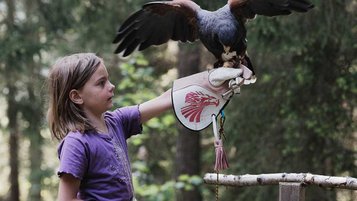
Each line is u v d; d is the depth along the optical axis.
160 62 13.09
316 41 8.50
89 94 3.01
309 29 7.86
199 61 11.24
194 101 3.16
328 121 8.87
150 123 9.05
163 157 12.83
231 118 9.98
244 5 3.06
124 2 10.12
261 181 3.69
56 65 3.05
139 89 9.34
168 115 9.34
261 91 9.71
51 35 11.12
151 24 3.44
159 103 3.33
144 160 10.36
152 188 8.67
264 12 3.13
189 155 11.55
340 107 8.89
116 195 3.00
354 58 8.55
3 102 13.62
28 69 11.32
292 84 9.23
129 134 3.31
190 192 11.44
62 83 3.00
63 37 11.95
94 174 2.97
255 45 8.02
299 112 9.14
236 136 10.02
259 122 9.81
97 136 3.01
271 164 9.82
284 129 9.82
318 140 9.38
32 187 15.28
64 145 2.95
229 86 3.09
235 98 9.98
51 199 16.73
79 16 10.92
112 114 3.25
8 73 11.05
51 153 17.06
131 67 9.13
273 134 9.87
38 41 10.95
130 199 3.09
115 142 3.08
